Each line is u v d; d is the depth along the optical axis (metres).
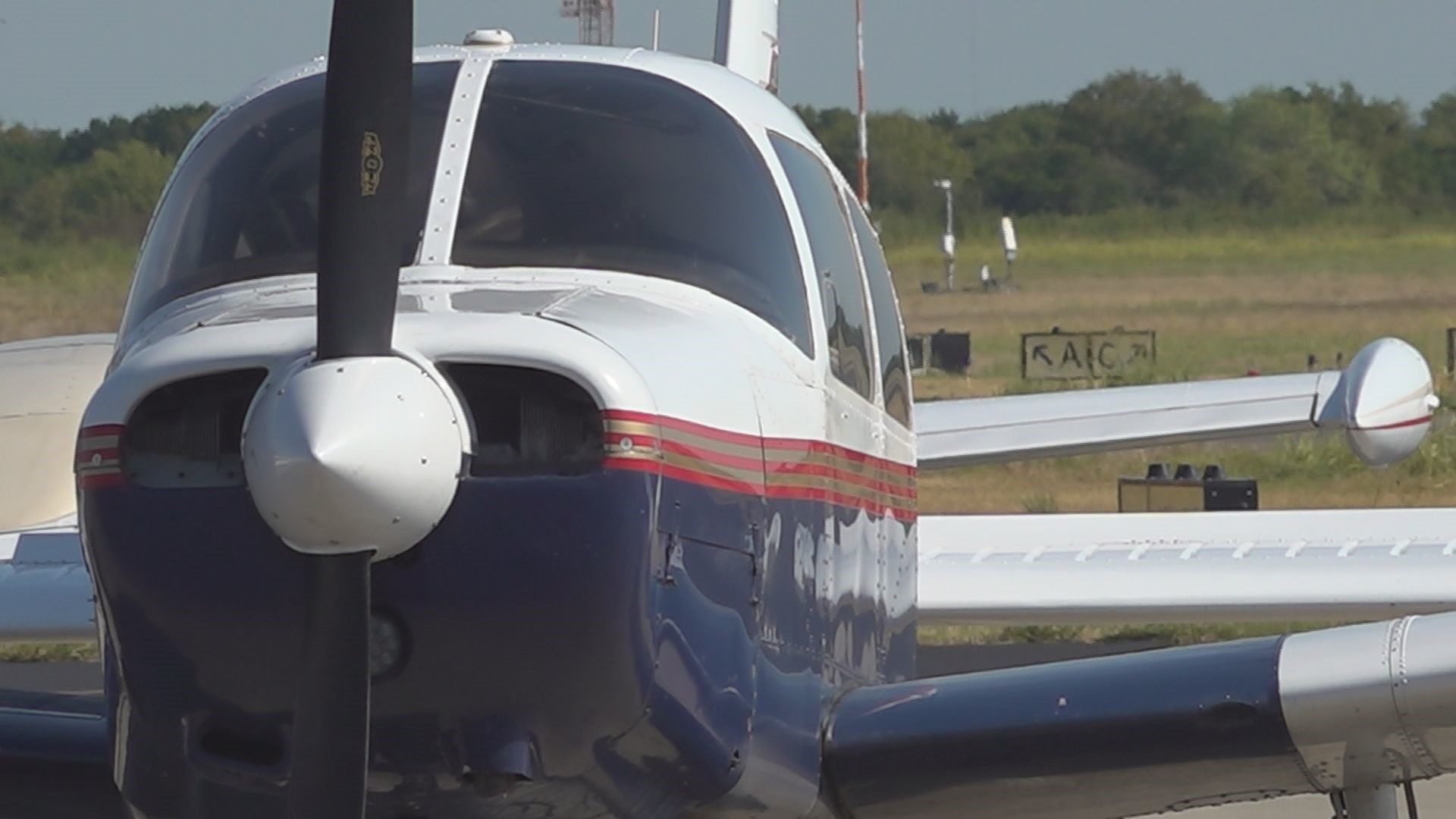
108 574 12.45
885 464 17.19
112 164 117.56
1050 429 27.23
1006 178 192.75
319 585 11.95
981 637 39.31
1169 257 183.25
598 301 13.47
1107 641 38.66
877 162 188.88
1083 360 124.56
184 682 12.50
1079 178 194.88
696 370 13.19
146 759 12.83
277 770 12.52
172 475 12.40
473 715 12.47
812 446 14.88
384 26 12.06
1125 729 14.95
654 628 12.55
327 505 11.40
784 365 14.59
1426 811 25.95
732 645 13.40
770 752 14.26
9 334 102.69
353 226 11.92
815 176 16.52
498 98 15.16
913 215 189.00
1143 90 199.75
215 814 12.78
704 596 13.05
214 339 12.34
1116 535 23.05
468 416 12.07
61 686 36.03
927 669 35.56
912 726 15.31
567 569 12.20
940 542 23.11
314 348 12.07
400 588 12.23
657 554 12.54
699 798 13.66
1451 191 194.62
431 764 12.59
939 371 122.44
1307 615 20.86
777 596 14.22
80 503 12.59
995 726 15.16
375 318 11.94
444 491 11.85
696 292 14.35
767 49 25.69
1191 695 14.87
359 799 12.20
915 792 15.45
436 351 12.11
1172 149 196.62
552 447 12.35
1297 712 14.66
